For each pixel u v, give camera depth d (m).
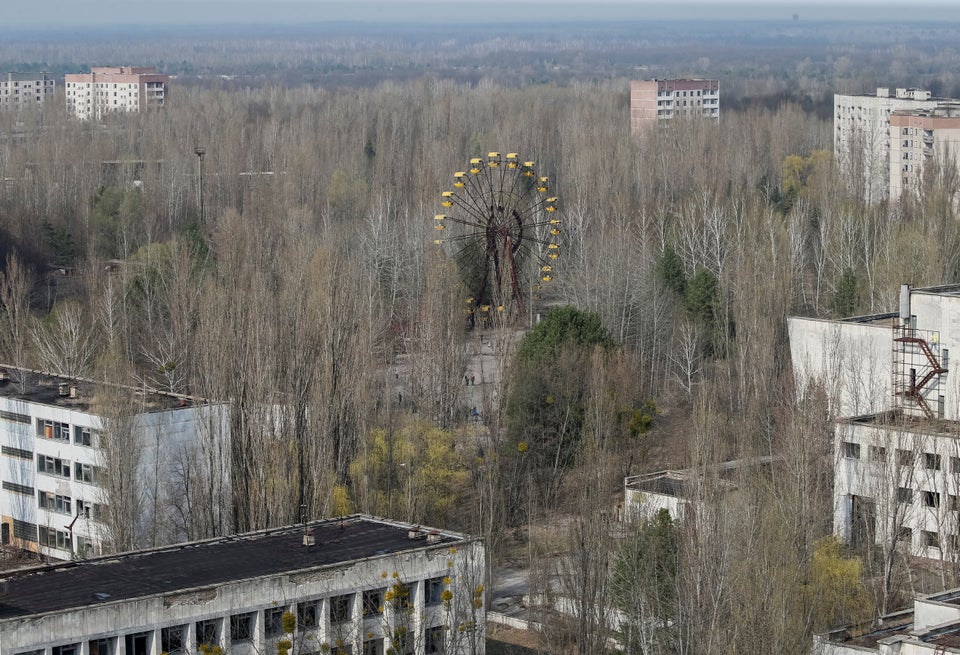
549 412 138.88
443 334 153.88
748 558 92.56
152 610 84.00
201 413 126.44
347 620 89.56
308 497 125.50
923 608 87.00
